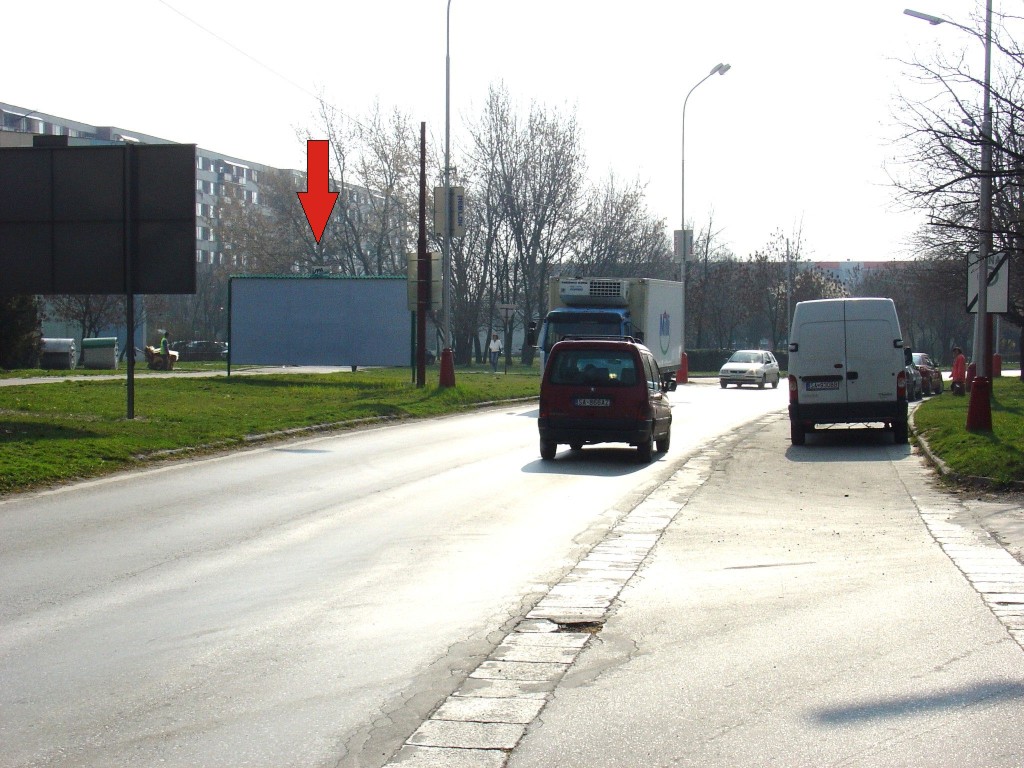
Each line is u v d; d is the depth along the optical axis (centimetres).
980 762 486
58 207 1973
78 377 3478
